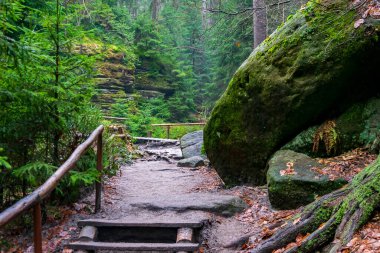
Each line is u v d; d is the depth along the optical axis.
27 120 5.10
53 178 4.05
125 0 32.53
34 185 5.11
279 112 6.64
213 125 7.64
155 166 10.73
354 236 3.64
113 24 24.02
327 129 6.25
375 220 3.74
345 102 6.37
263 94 6.77
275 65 6.70
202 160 10.54
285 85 6.52
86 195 6.52
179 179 8.70
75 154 4.82
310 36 6.43
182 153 12.51
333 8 6.33
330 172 5.49
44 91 5.36
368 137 6.01
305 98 6.34
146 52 26.17
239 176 7.36
